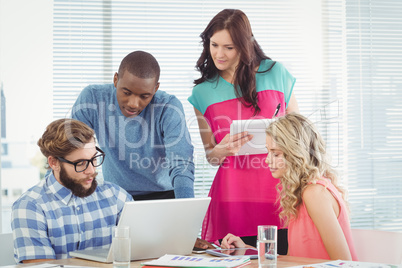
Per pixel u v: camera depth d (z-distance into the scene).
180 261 1.54
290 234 1.96
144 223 1.58
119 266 1.42
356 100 3.47
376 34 3.50
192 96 2.71
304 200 1.90
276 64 2.64
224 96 2.62
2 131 3.15
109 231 1.97
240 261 1.54
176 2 3.32
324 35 3.43
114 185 2.06
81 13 3.24
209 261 1.54
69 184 1.84
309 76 3.41
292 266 1.51
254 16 3.38
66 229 1.85
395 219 3.54
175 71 3.32
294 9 3.41
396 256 1.91
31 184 3.19
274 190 2.54
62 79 3.23
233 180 2.60
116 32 3.27
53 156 1.81
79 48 3.24
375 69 3.50
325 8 3.43
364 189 3.48
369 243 1.99
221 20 2.53
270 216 2.55
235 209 2.60
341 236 1.81
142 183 2.61
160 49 3.31
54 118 3.22
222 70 2.62
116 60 3.27
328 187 1.92
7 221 3.14
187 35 3.33
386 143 3.52
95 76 3.25
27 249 1.72
